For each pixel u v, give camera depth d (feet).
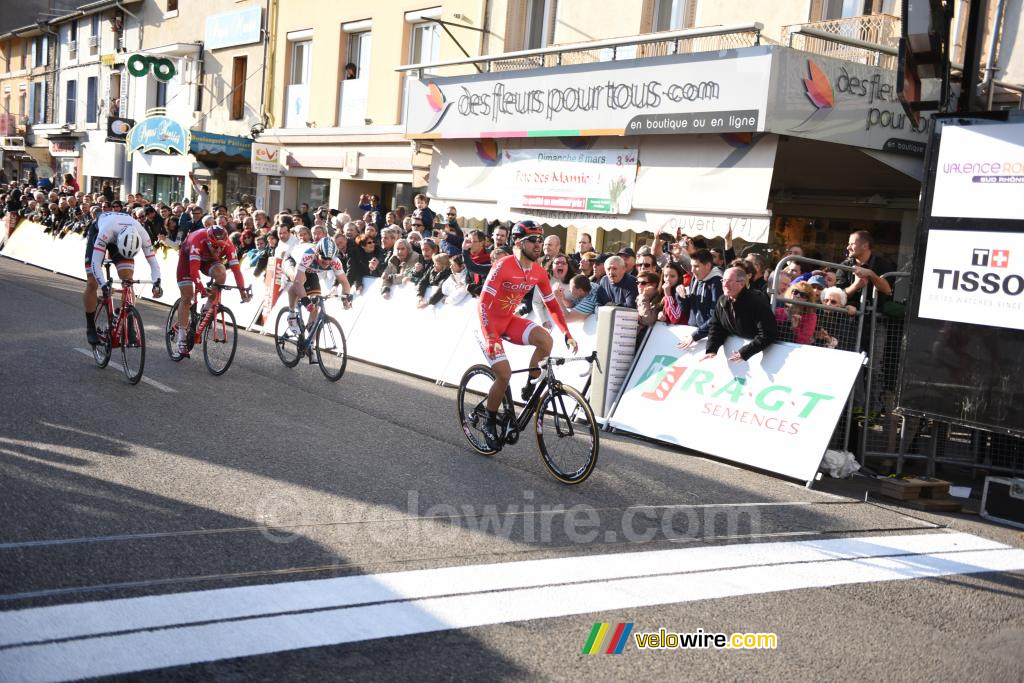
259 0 71.20
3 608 11.39
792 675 11.46
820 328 24.00
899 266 37.29
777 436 22.76
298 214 54.49
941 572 15.99
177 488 16.99
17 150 123.54
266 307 42.32
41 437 19.88
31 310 41.75
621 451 23.97
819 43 34.81
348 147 61.31
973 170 21.40
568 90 38.11
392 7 57.21
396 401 27.99
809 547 16.76
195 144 67.77
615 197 37.04
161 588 12.39
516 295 21.16
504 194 42.68
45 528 14.26
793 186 41.45
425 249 34.73
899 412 22.63
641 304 27.09
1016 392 20.63
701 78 32.55
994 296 20.95
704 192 33.65
